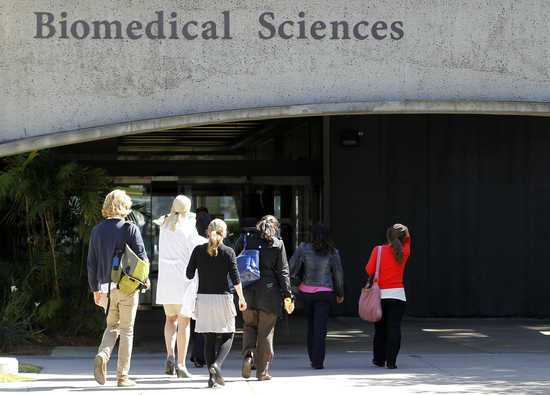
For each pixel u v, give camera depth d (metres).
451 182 51.62
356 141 50.91
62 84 35.69
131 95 35.81
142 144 51.62
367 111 36.16
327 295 31.41
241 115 35.69
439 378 28.84
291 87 36.31
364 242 51.19
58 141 35.12
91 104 35.72
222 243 26.98
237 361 34.44
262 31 36.28
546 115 37.41
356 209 51.25
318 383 27.50
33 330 38.34
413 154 51.44
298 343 40.28
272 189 51.78
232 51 36.16
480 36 37.03
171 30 36.03
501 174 51.88
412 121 51.44
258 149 52.03
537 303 51.75
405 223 51.44
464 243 51.62
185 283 27.58
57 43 35.72
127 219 44.50
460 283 51.53
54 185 38.00
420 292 51.38
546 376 29.39
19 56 35.56
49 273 38.94
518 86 37.09
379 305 31.19
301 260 31.53
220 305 26.34
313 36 36.44
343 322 48.72
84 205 37.59
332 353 37.09
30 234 39.72
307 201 51.78
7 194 37.84
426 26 36.91
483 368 31.61
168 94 35.94
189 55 36.03
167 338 28.55
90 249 26.05
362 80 36.56
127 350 26.17
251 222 42.22
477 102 36.59
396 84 36.66
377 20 36.69
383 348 32.28
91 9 35.88
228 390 25.81
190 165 51.62
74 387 26.19
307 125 51.38
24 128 35.47
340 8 36.59
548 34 37.25
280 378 28.72
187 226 27.75
